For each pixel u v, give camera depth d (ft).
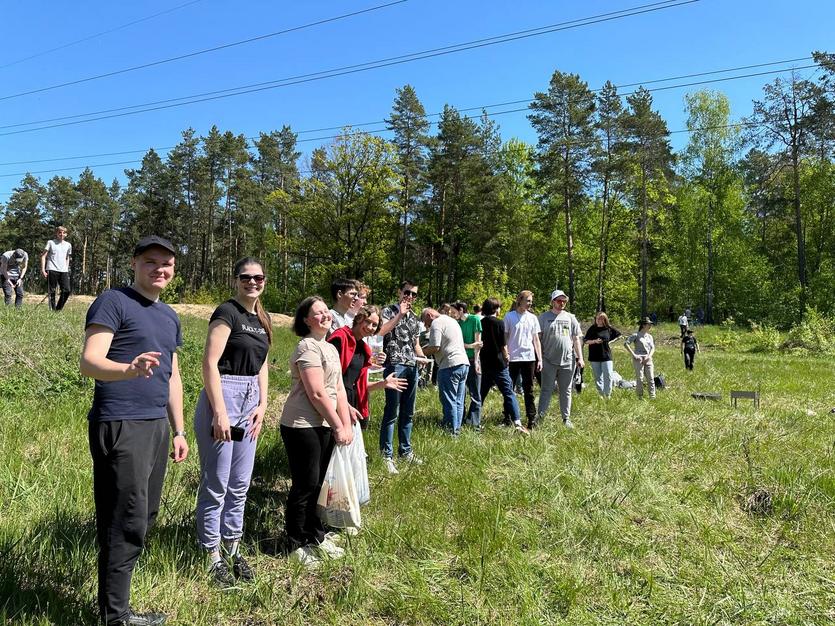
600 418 28.22
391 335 20.08
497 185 136.26
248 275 11.98
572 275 127.24
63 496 13.84
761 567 13.16
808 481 18.02
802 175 138.51
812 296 125.18
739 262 148.36
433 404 29.68
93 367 8.88
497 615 10.96
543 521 15.29
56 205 213.25
